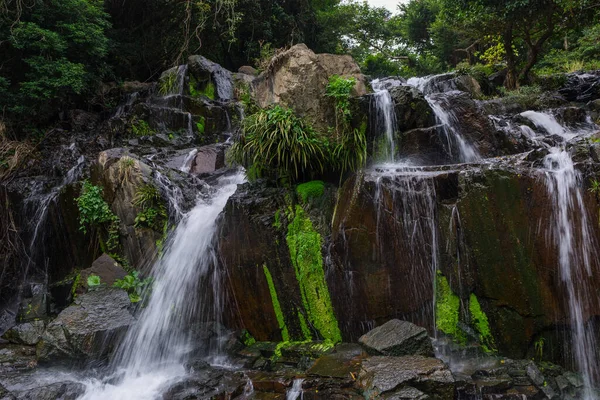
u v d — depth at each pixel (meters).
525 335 4.45
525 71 14.66
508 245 4.51
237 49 18.09
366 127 6.06
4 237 8.03
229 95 13.02
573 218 4.39
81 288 6.12
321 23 19.69
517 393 3.91
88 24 11.41
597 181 4.36
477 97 12.76
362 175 5.10
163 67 16.02
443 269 4.79
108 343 5.12
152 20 15.70
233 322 5.60
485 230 4.57
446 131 6.44
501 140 6.89
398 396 3.53
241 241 5.53
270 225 5.44
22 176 9.23
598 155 4.81
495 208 4.55
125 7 15.23
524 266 4.46
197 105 11.31
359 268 5.01
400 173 5.14
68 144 10.08
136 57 15.47
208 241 5.84
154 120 10.79
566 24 14.09
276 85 6.62
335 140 5.93
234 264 5.56
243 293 5.53
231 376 4.59
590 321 4.30
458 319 4.71
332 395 3.91
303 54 6.35
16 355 5.34
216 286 5.70
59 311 6.55
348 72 7.03
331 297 5.12
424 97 6.55
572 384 4.14
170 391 4.43
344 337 5.07
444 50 26.73
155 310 5.79
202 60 12.98
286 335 5.32
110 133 10.35
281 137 5.72
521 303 4.45
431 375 3.80
